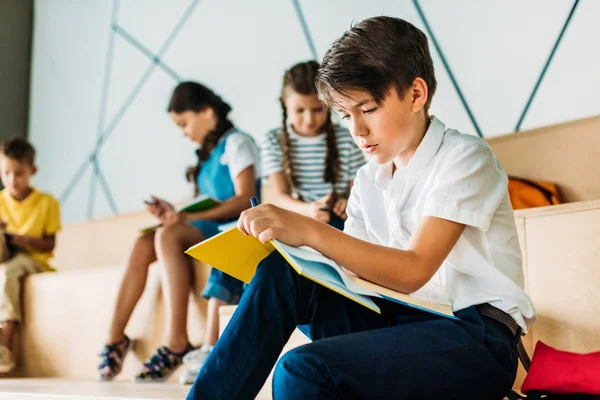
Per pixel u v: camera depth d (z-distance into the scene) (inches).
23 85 133.3
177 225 73.4
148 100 116.5
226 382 30.7
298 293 32.0
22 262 97.1
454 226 34.2
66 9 129.9
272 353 31.5
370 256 32.4
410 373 30.2
